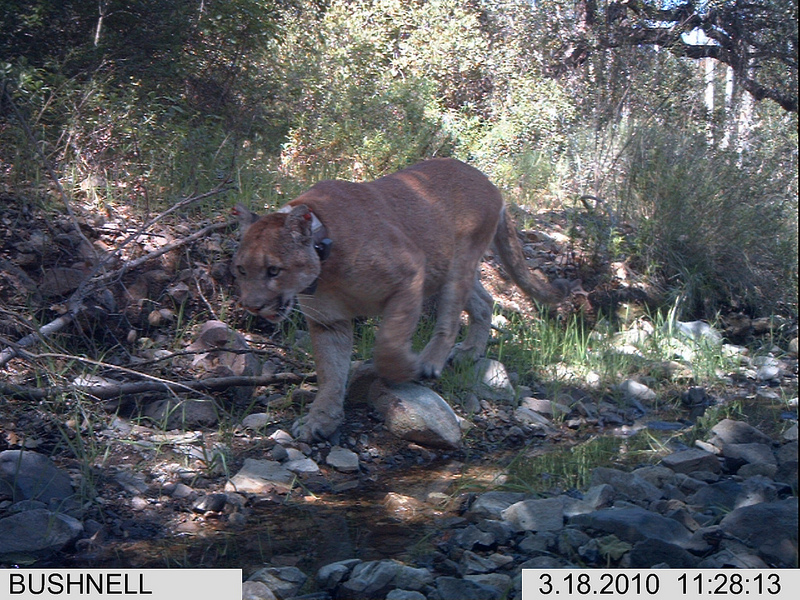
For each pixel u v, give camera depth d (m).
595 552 2.39
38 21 4.18
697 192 4.93
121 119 4.04
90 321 3.31
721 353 4.19
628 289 4.54
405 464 3.06
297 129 4.93
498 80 7.44
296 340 3.53
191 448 2.94
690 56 7.79
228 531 2.60
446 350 3.31
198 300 3.54
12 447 2.83
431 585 2.30
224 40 4.84
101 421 2.96
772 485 2.69
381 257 2.93
